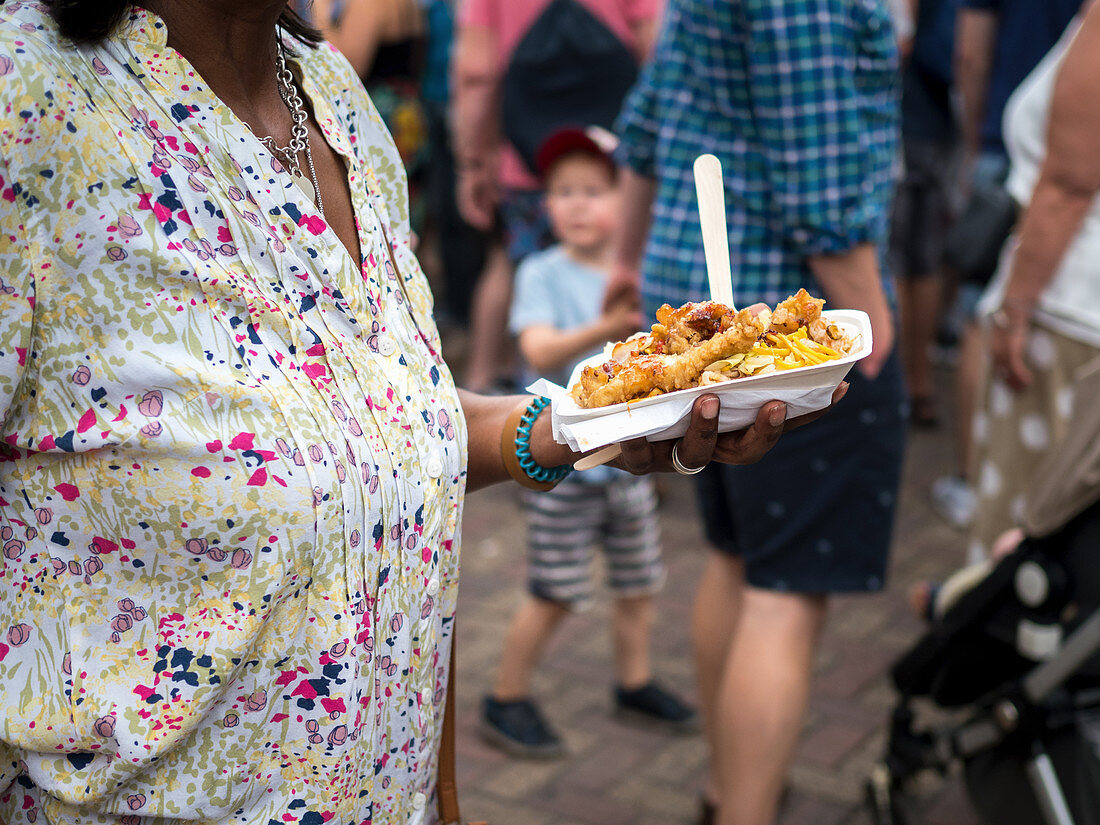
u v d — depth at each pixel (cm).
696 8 232
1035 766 220
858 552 246
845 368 128
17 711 122
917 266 536
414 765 141
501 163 497
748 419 130
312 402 122
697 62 238
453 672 151
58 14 114
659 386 127
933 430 556
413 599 134
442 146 632
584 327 327
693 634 285
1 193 108
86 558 120
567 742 325
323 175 138
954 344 652
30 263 111
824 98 221
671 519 473
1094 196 286
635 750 321
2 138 107
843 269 233
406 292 146
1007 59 487
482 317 554
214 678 119
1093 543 221
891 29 230
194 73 120
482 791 304
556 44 468
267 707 124
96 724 119
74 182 112
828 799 295
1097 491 213
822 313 140
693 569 428
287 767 126
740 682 246
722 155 241
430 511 135
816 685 348
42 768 123
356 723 127
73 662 120
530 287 349
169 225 116
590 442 125
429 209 668
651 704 333
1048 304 299
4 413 114
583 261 352
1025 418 311
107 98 115
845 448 239
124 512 117
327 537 122
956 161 621
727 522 273
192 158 119
